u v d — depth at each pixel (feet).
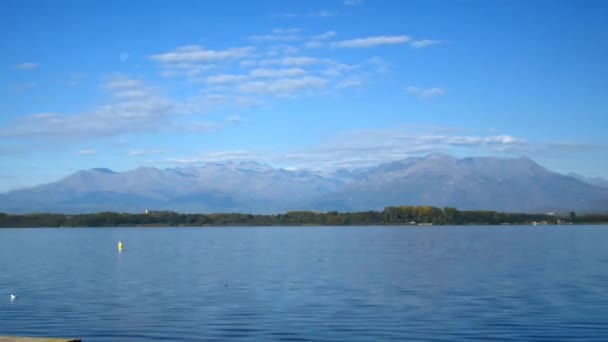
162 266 249.34
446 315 124.57
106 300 148.66
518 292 156.76
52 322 120.98
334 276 199.82
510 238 510.17
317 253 328.08
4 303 144.97
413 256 295.48
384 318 121.90
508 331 109.29
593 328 111.14
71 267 247.70
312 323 117.70
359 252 333.62
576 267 225.76
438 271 213.66
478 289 163.32
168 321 120.78
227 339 105.40
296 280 188.34
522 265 236.22
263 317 123.95
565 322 116.47
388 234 648.38
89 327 115.96
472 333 108.06
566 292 156.15
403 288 167.02
